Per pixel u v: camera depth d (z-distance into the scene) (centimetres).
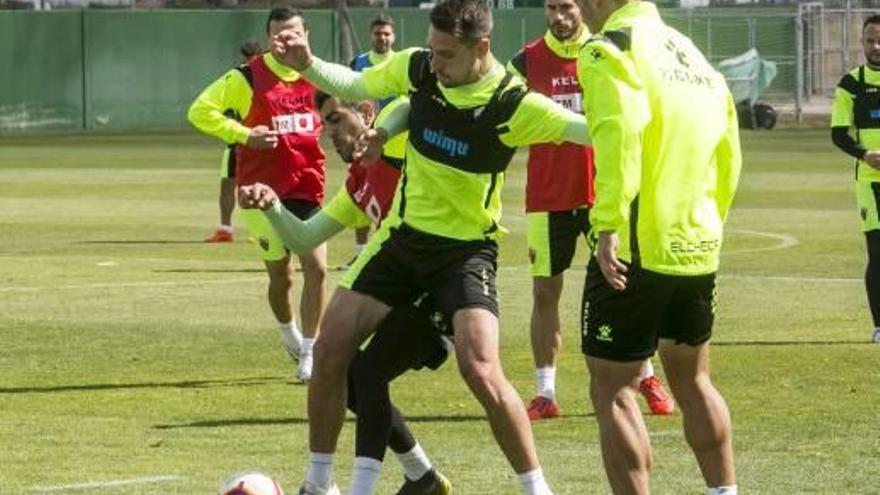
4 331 2683
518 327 2744
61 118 10181
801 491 1617
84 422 1964
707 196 1402
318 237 1612
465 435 1886
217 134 2320
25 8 11025
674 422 1972
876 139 2609
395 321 1482
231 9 10669
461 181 1461
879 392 2134
